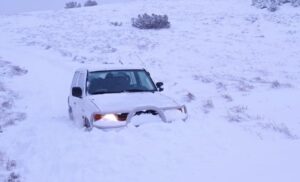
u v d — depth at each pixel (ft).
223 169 19.17
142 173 18.74
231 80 58.95
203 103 41.06
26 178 20.88
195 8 150.51
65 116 37.09
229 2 157.17
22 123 35.42
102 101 24.81
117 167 19.43
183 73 65.00
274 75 66.18
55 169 20.99
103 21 134.31
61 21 141.79
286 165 19.83
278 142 25.23
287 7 133.69
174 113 24.89
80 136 23.62
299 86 55.83
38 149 25.11
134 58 80.33
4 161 24.36
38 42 104.58
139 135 22.47
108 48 91.97
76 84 30.83
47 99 47.98
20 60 79.56
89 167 19.83
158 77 61.31
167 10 149.59
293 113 37.50
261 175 18.31
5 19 156.46
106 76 28.32
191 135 23.41
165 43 95.09
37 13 171.42
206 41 97.40
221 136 24.68
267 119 34.37
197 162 20.07
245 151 22.30
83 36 110.32
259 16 126.93
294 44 93.71
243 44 94.53
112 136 22.22
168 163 19.80
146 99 25.31
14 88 54.65
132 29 116.26
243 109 38.93
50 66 73.36
